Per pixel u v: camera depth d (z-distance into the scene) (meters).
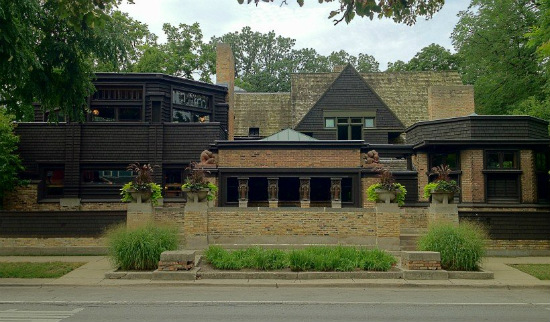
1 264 14.74
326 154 21.70
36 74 15.26
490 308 9.44
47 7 14.38
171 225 14.87
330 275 12.46
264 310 9.12
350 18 5.65
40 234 17.06
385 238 16.33
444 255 13.12
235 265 12.88
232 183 21.97
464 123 21.97
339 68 38.34
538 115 26.97
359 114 31.12
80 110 16.91
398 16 5.80
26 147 22.97
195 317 8.48
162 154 23.06
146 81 23.28
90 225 17.16
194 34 40.81
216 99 26.06
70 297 10.50
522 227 17.14
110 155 23.00
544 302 10.11
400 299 10.34
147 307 9.40
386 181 16.66
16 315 8.64
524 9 33.75
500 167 21.27
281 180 22.19
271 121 34.97
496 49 34.41
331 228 16.64
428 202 21.88
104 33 15.64
